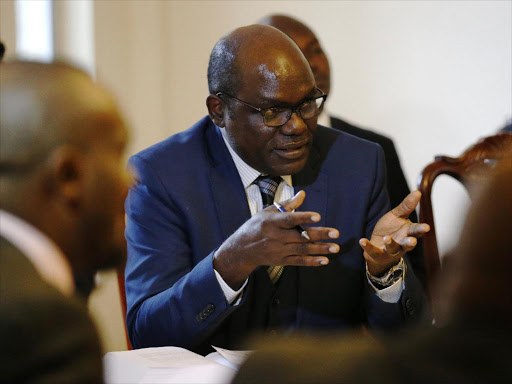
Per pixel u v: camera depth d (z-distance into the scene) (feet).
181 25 36.22
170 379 12.56
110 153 8.16
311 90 16.25
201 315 15.70
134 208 17.81
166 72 36.58
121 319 32.17
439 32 31.89
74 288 7.48
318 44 24.41
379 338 6.85
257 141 16.43
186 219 17.51
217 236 17.54
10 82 7.89
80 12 32.17
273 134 16.26
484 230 5.95
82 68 8.49
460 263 6.03
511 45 30.81
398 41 32.63
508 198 5.94
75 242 8.05
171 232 17.51
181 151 18.16
